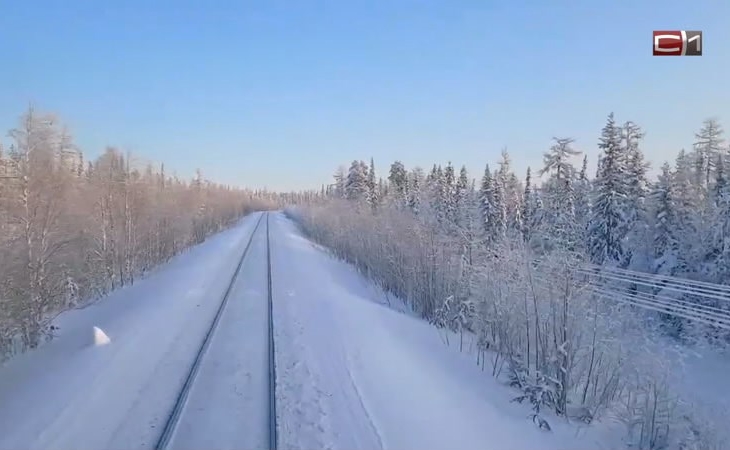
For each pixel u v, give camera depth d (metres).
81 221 21.12
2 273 13.65
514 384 11.52
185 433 7.84
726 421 10.53
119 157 27.91
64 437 7.57
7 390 9.76
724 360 20.33
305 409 8.79
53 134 16.53
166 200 38.78
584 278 12.62
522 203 41.91
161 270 29.33
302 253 36.19
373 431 8.09
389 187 68.38
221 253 34.50
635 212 33.19
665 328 23.19
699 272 29.20
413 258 21.84
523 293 12.58
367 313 16.80
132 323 14.27
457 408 9.62
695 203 33.19
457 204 48.00
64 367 10.71
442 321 17.17
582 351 11.23
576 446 8.89
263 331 14.01
